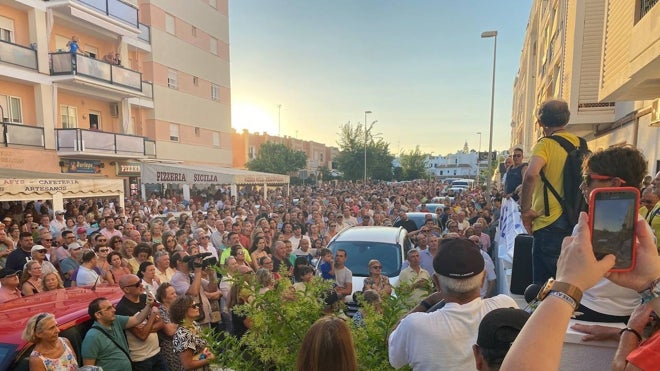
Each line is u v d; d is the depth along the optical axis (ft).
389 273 23.09
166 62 83.92
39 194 33.45
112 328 13.20
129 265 21.97
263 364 8.34
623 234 3.47
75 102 63.77
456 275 6.03
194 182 62.59
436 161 320.91
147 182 61.72
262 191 92.48
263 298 8.42
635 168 4.98
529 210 8.68
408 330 6.11
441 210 43.34
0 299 17.12
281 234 32.09
